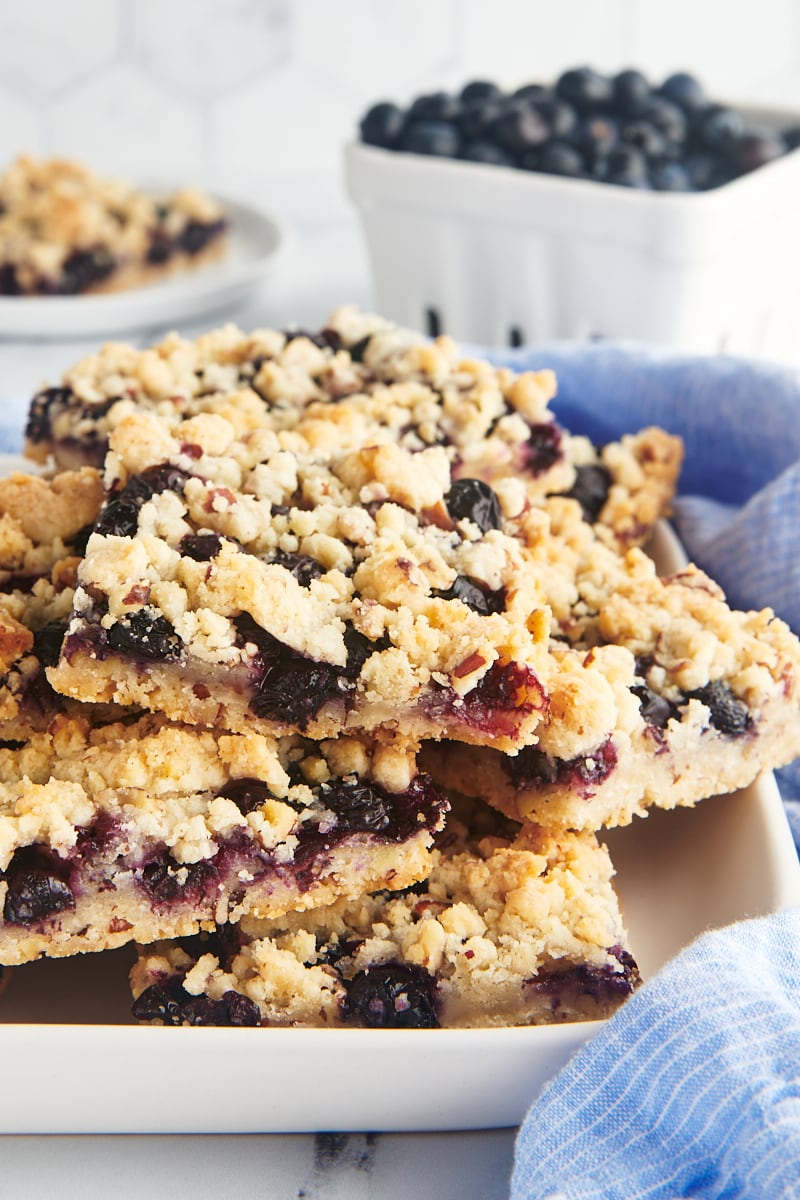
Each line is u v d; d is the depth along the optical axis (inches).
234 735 16.1
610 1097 14.8
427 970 15.7
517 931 15.8
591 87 25.9
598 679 16.4
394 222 25.7
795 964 15.3
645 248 24.4
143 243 28.0
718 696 16.7
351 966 15.9
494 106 25.8
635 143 25.3
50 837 15.5
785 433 20.4
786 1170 14.4
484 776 16.9
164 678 16.1
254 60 35.0
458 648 15.9
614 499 19.7
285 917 16.2
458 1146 15.5
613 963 15.8
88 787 15.8
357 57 35.4
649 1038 14.8
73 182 29.2
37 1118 15.3
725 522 20.3
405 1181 15.3
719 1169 14.7
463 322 26.1
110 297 26.6
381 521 16.7
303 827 15.9
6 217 28.2
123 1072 15.0
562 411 21.5
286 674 16.0
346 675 16.0
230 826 15.7
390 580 16.1
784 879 16.3
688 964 15.1
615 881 17.1
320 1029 15.2
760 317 26.1
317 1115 15.3
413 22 35.1
